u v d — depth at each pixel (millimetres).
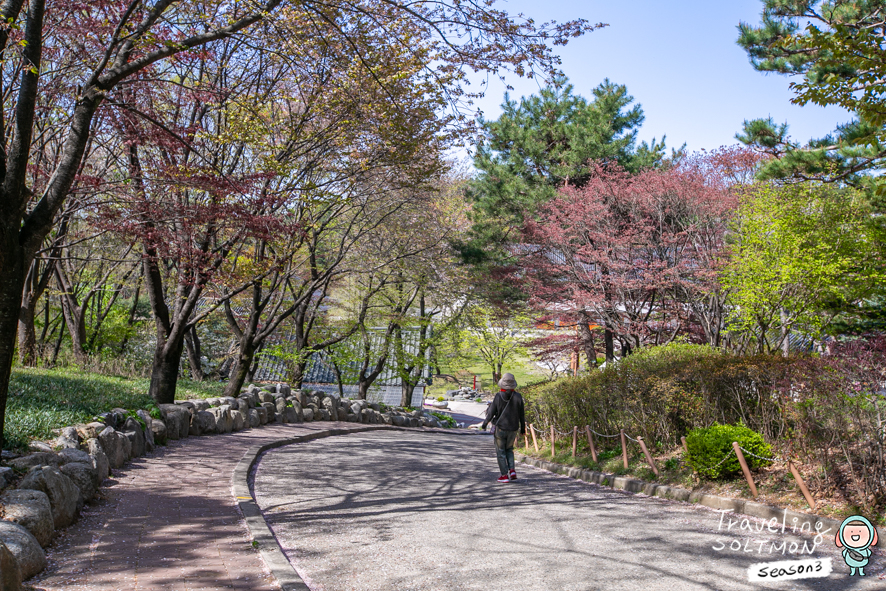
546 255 19156
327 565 4941
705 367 8695
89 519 5574
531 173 21859
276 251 13562
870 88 6926
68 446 6750
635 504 7480
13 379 10430
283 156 11484
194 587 4188
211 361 27047
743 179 15133
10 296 5848
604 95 21797
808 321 11734
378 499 7641
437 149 11820
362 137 12086
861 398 6250
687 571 4758
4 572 3504
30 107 5875
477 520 6535
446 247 21125
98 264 20594
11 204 5746
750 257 11445
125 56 7047
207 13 10250
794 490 6637
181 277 11859
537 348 22984
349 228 17219
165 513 6043
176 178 9086
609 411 10758
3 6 5762
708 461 7523
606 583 4508
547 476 10320
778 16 12312
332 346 23219
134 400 10797
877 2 10469
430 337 25453
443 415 29203
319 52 9734
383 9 9336
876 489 5934
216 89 10305
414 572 4781
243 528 5773
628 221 17281
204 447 10305
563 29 8086
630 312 16906
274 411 15648
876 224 10914
